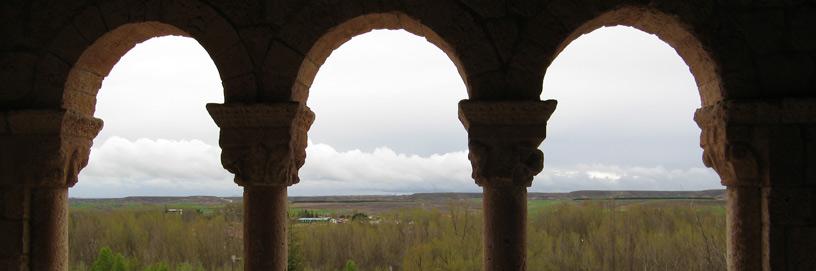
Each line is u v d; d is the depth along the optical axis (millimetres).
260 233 6496
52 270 6793
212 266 20609
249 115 6391
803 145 6031
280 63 6480
